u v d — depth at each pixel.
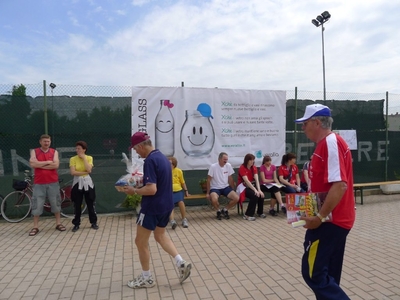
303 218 2.84
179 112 8.34
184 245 5.79
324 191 2.86
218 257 5.16
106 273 4.64
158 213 4.00
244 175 7.72
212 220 7.56
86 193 6.83
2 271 4.75
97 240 6.14
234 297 3.85
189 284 4.22
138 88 8.09
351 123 9.93
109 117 8.03
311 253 2.91
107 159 8.05
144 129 8.16
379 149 10.27
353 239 5.99
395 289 3.97
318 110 2.97
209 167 8.62
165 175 4.04
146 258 4.12
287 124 9.32
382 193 10.54
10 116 7.64
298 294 3.89
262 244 5.77
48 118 7.79
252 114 8.92
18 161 7.70
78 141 7.14
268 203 9.27
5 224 7.34
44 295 4.01
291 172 8.27
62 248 5.71
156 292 4.02
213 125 8.60
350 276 4.35
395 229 6.63
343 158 2.82
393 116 10.32
